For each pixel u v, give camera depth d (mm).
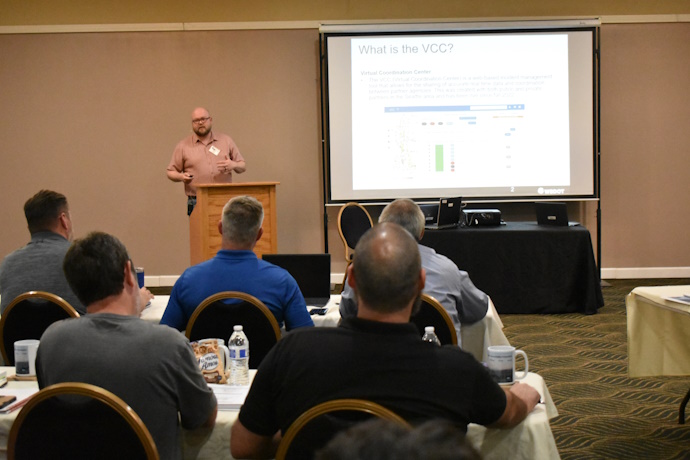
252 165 7637
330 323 3369
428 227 6266
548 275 6168
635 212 7621
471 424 1919
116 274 1938
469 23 7223
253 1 7496
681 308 3139
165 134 7605
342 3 7488
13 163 7637
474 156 7344
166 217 7695
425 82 7301
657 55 7469
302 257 3773
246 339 2588
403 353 1567
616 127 7547
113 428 1684
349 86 7309
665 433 3539
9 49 7551
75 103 7590
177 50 7539
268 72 7543
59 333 1891
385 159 7371
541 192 7336
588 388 4277
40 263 3062
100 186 7664
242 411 1690
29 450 1735
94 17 7512
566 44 7242
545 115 7297
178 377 1882
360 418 1476
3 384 2311
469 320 3184
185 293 2848
